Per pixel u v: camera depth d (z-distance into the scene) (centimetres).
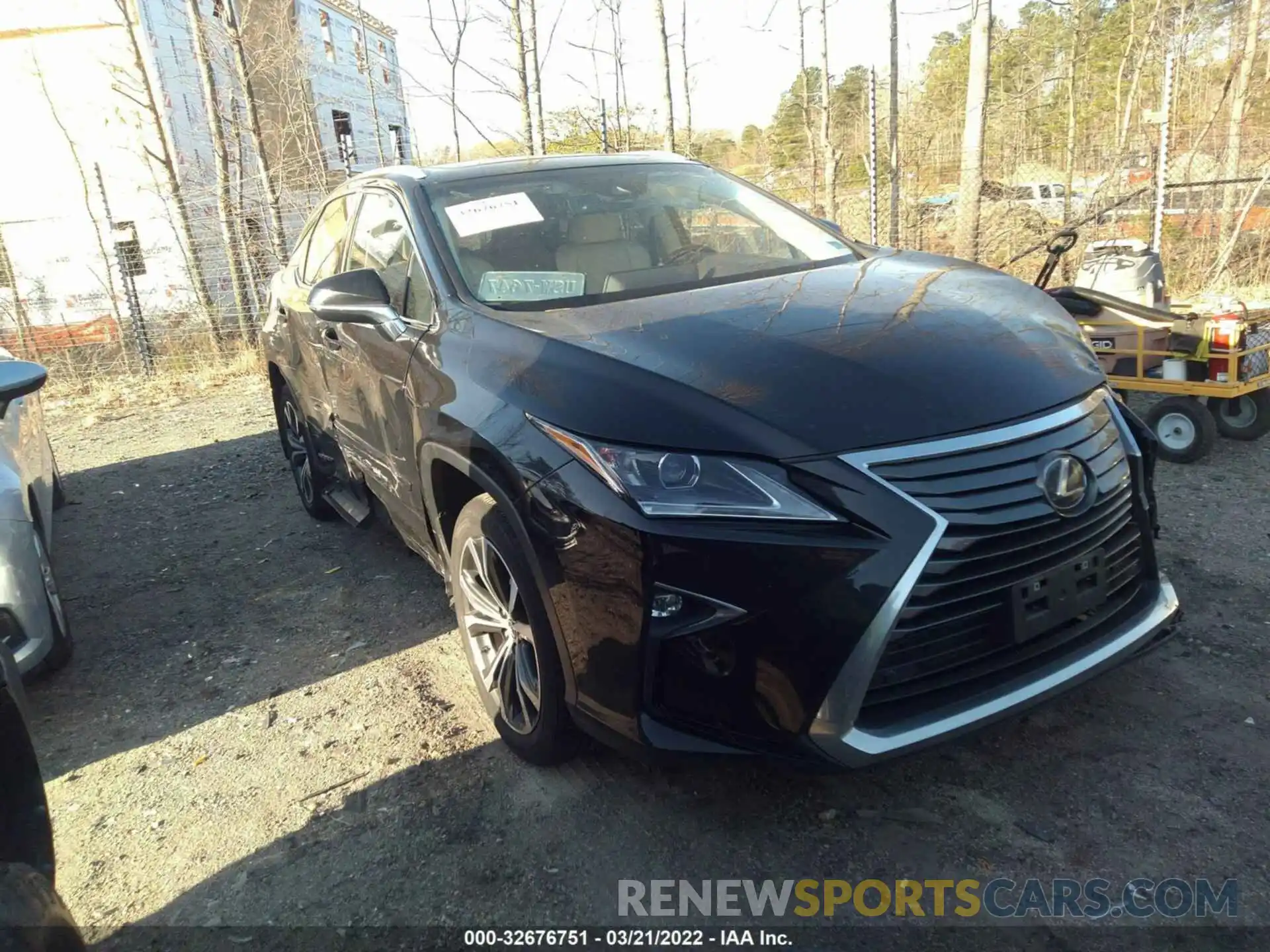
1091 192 1135
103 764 336
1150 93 1770
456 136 1057
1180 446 532
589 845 270
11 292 1310
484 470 283
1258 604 363
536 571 263
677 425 239
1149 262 615
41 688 395
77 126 1574
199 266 1299
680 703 244
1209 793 267
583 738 292
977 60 1041
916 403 242
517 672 301
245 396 987
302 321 482
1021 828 262
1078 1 1479
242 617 445
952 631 238
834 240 399
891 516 227
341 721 346
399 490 377
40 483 480
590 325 294
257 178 1364
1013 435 243
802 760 232
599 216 380
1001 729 304
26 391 285
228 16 1252
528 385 274
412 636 409
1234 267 995
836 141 1886
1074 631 259
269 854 279
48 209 1577
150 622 451
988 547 235
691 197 409
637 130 1223
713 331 278
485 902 253
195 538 566
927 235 1209
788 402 241
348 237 446
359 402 406
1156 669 328
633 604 239
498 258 353
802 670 228
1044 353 274
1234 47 1534
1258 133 1334
